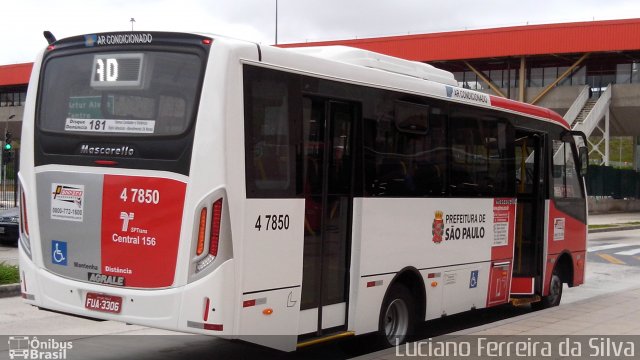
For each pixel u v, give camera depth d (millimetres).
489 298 10203
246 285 6367
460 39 42812
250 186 6398
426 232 8836
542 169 11523
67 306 6918
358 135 7770
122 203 6617
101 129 6824
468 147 9672
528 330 9062
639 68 42906
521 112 10914
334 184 7492
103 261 6707
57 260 7016
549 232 11609
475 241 9820
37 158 7207
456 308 9492
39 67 7359
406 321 8672
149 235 6469
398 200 8336
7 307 10672
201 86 6352
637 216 43562
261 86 6578
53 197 7047
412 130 8594
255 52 6543
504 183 10484
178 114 6441
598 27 39844
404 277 8695
